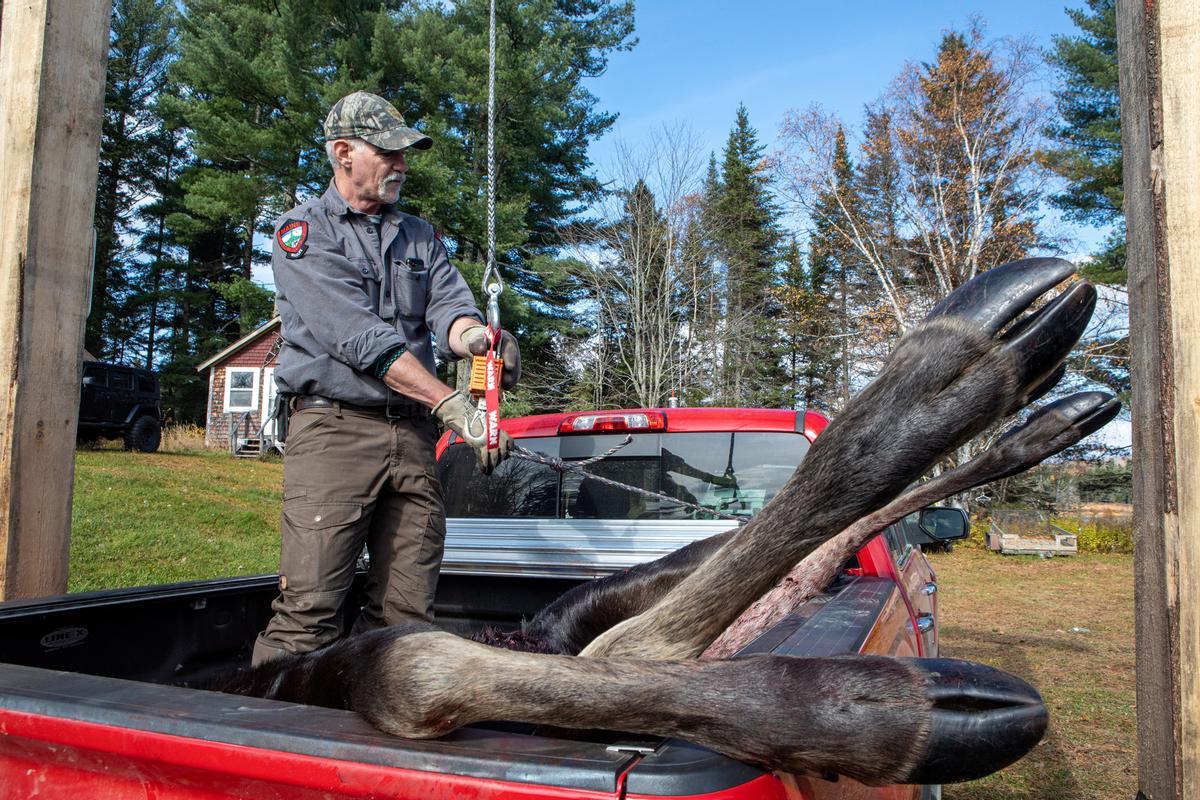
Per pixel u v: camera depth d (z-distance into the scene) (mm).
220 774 1356
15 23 3244
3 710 1513
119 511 12750
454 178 25250
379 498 2701
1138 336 1668
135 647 2691
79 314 3338
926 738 1111
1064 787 5129
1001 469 1584
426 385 2385
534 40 25547
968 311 1288
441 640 1489
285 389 2590
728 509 3611
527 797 1175
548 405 29578
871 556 2994
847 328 31141
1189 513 1517
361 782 1258
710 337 28391
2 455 3100
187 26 29391
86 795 1488
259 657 2527
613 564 3441
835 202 28016
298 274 2549
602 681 1338
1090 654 8820
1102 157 28797
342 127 2629
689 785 1136
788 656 1312
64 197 3277
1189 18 1574
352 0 25875
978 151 26078
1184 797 1496
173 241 47094
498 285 2482
